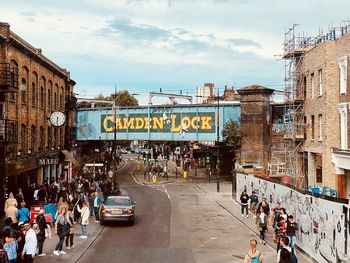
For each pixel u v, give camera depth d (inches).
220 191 1737.2
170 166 3122.5
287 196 874.8
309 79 1424.7
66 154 1744.6
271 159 1775.3
